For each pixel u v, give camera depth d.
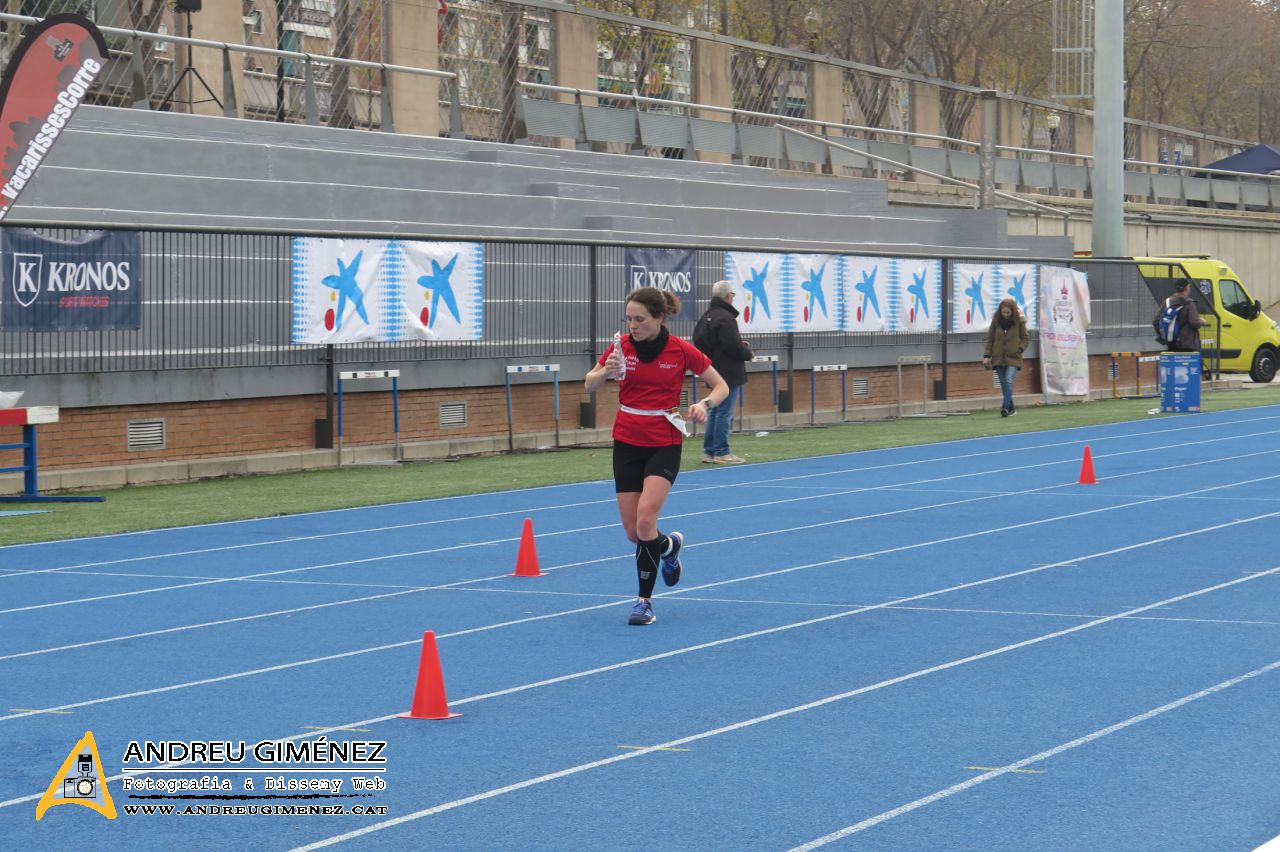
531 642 17.36
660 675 15.61
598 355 41.97
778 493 31.67
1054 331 57.47
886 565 22.59
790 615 18.81
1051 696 14.48
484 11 57.34
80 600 20.19
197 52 49.69
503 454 39.56
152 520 27.80
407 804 11.41
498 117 57.22
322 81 53.03
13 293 30.23
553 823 10.92
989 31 103.31
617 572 22.30
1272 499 30.06
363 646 17.22
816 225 57.22
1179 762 12.24
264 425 35.16
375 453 37.09
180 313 33.25
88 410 31.94
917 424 48.66
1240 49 131.00
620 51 65.38
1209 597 19.70
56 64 29.72
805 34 97.06
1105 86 67.56
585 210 48.84
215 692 15.05
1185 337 53.69
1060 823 10.77
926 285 51.78
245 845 10.57
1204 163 116.50
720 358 37.28
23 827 10.99
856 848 10.30
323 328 35.50
